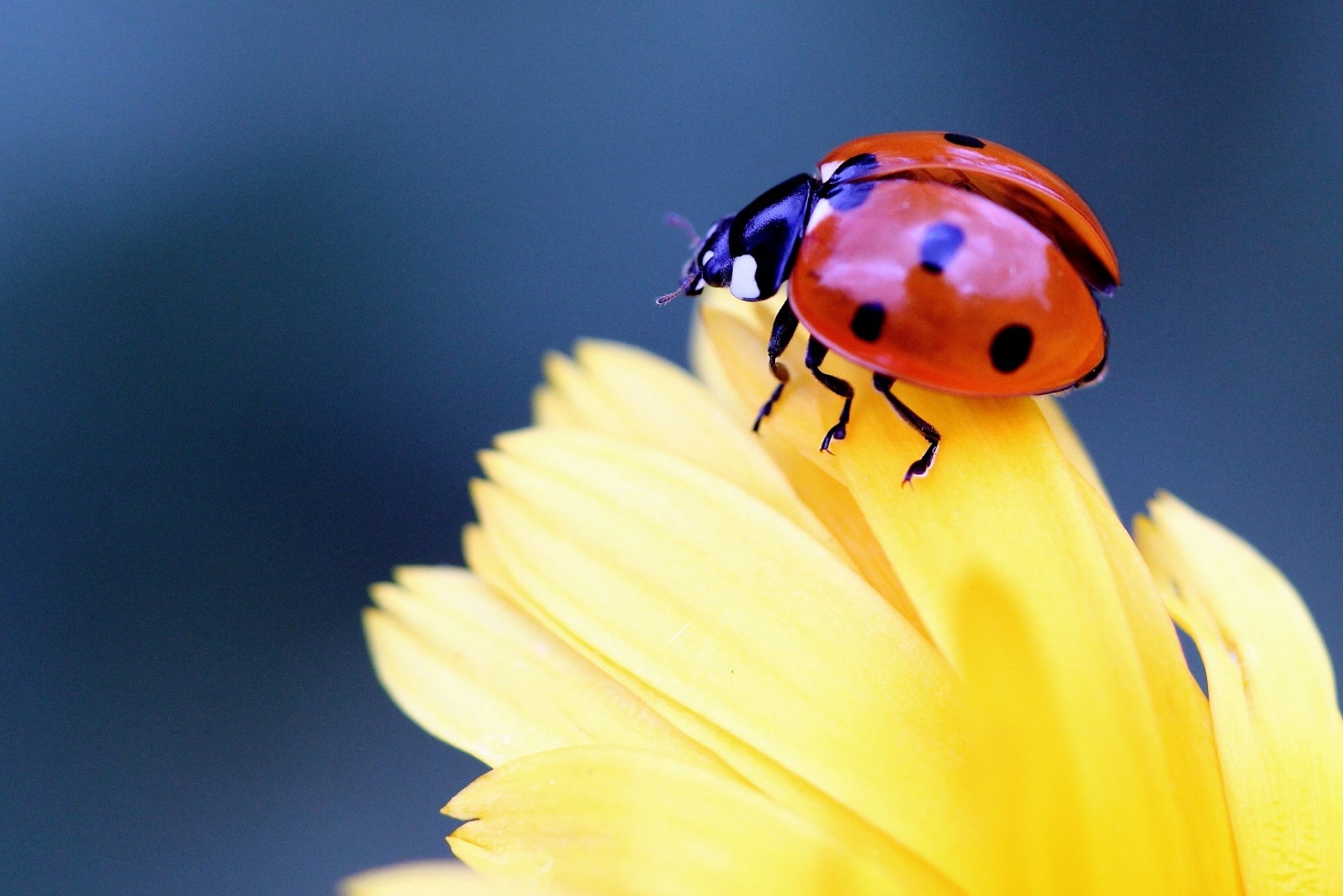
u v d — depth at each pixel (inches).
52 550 3.6
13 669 3.5
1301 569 3.5
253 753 3.5
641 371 3.0
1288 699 2.8
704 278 3.0
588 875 2.7
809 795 2.7
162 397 3.8
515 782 2.7
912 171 2.9
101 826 3.5
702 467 2.9
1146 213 3.8
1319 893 2.7
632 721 2.8
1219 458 3.6
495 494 2.9
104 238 3.8
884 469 2.8
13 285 3.8
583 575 2.8
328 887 3.5
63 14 3.8
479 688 2.8
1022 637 2.8
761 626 2.8
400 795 3.5
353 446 3.8
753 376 2.9
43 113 3.8
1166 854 2.7
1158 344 3.7
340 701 3.5
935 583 2.8
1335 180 3.8
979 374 2.8
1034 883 2.7
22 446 3.7
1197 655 3.3
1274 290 3.7
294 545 3.7
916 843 2.7
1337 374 3.6
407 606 2.9
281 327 3.8
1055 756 2.7
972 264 2.8
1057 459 2.8
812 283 2.9
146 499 3.7
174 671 3.5
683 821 2.7
